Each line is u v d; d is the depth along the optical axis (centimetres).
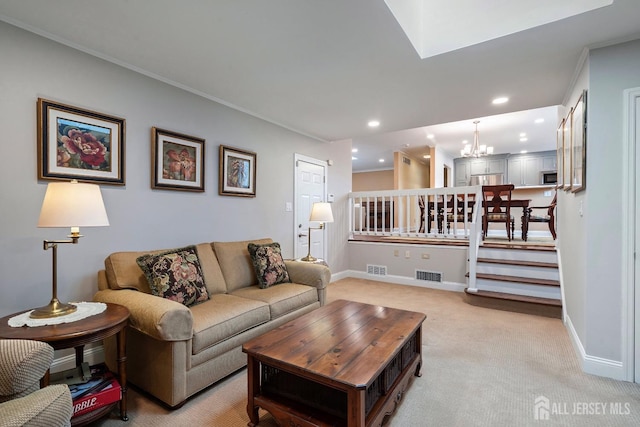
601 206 229
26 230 210
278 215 424
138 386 206
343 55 244
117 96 254
